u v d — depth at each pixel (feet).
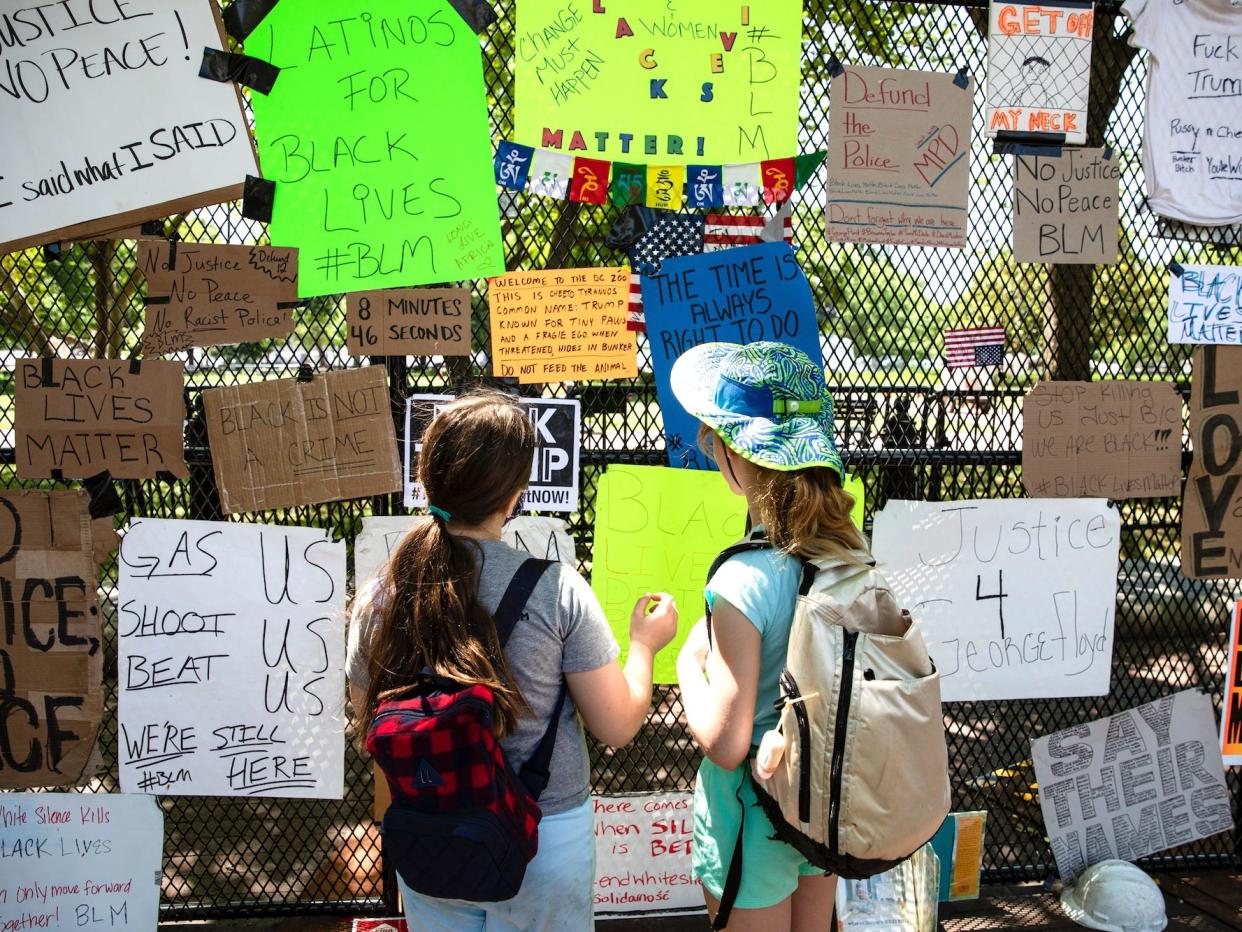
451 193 8.46
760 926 6.15
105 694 9.50
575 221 8.91
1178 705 9.84
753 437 5.88
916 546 9.25
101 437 8.37
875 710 5.42
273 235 8.38
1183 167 9.32
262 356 8.73
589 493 9.29
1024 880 10.06
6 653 8.50
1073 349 9.53
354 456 8.56
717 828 6.26
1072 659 9.49
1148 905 9.15
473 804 5.14
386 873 9.04
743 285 8.76
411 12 8.27
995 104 9.04
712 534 8.93
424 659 5.23
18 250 8.21
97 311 8.69
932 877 8.68
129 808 8.67
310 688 8.70
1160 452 9.44
